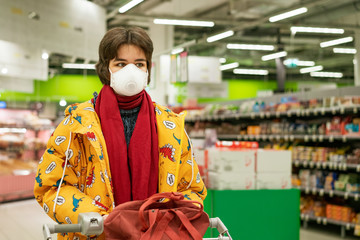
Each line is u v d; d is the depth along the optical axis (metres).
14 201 9.28
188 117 9.92
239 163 3.96
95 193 1.53
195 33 16.77
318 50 18.44
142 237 1.32
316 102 6.87
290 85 24.39
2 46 8.62
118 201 1.56
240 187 3.96
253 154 4.02
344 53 18.88
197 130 9.59
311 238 6.20
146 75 1.66
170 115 1.72
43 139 10.77
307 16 13.70
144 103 1.67
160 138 1.68
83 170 1.58
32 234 6.36
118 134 1.59
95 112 1.61
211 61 14.15
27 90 13.39
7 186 9.11
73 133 1.55
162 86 14.22
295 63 16.03
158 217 1.38
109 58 1.63
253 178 4.00
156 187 1.64
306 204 6.99
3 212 8.11
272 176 4.08
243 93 23.80
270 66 22.59
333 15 13.09
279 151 4.11
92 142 1.50
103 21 7.66
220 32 10.09
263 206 3.97
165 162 1.65
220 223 1.52
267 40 17.27
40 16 6.50
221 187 3.90
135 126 1.63
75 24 7.11
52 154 1.55
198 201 1.57
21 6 6.22
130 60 1.63
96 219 1.31
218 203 3.83
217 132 9.31
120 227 1.34
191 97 18.14
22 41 6.25
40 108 11.30
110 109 1.61
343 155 6.41
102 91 1.66
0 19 5.92
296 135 7.25
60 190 1.52
